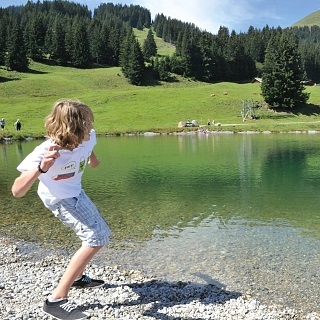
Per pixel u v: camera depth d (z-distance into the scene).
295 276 6.79
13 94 94.56
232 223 10.59
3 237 9.40
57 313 4.46
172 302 5.62
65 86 108.38
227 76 154.62
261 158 26.08
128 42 139.25
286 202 13.32
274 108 78.44
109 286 6.14
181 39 185.50
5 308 5.19
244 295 5.98
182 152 30.59
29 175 3.93
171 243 8.80
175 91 93.19
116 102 82.31
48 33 164.62
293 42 81.25
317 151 29.78
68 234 9.63
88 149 4.54
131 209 12.40
